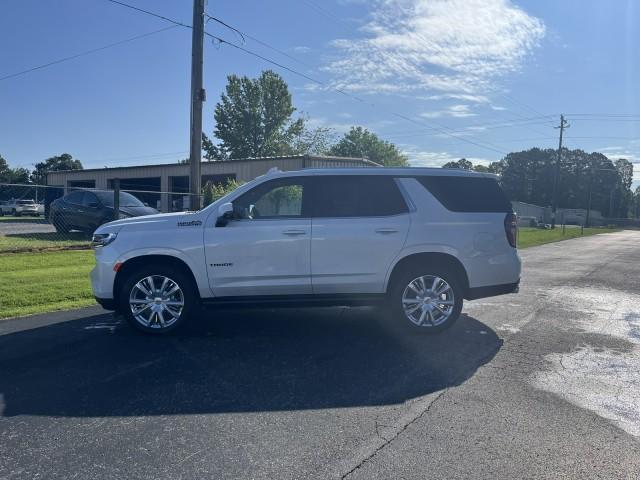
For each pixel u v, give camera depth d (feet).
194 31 51.21
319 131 208.23
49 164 342.23
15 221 97.25
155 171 112.98
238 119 220.02
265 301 21.72
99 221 53.62
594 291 35.47
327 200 22.04
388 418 13.97
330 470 11.31
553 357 19.54
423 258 22.25
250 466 11.45
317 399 15.23
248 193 22.09
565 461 11.78
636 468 11.52
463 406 14.80
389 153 270.46
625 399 15.44
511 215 23.00
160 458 11.75
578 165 400.67
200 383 16.40
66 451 12.03
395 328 23.50
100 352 19.47
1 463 11.46
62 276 34.14
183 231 21.45
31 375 16.98
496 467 11.48
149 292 21.74
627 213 425.69
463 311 27.89
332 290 21.89
